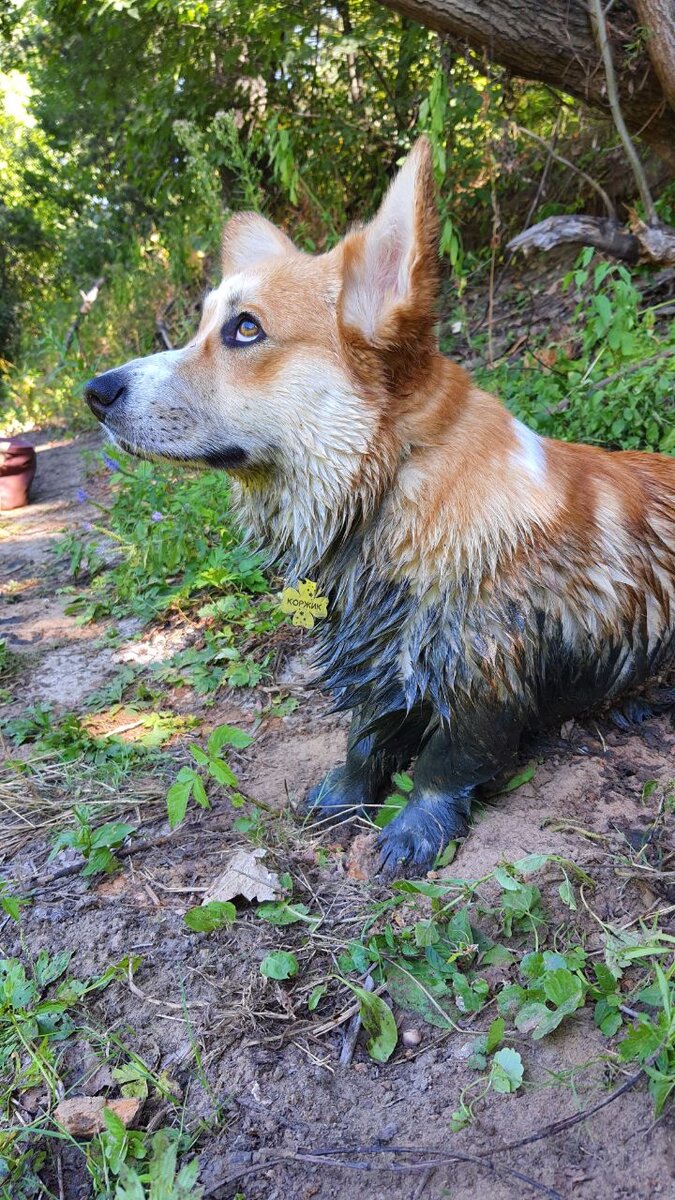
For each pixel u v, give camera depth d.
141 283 3.12
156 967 0.63
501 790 0.73
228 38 2.23
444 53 1.67
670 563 0.76
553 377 1.23
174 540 1.28
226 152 2.36
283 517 0.71
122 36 2.35
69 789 0.85
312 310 0.66
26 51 3.45
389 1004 0.58
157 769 0.87
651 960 0.57
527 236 1.42
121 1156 0.49
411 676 0.66
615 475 0.75
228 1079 0.55
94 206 4.04
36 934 0.67
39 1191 0.50
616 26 1.31
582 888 0.62
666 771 0.74
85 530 1.67
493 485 0.65
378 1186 0.48
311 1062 0.55
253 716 0.94
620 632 0.72
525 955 0.59
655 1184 0.46
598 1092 0.50
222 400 0.68
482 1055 0.53
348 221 2.26
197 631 1.15
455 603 0.65
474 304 1.92
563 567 0.67
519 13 1.30
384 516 0.66
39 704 1.03
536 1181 0.47
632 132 1.47
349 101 2.33
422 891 0.61
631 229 1.38
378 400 0.64
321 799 0.76
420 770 0.70
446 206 1.69
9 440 1.96
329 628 0.72
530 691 0.67
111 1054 0.57
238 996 0.60
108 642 1.17
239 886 0.67
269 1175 0.49
